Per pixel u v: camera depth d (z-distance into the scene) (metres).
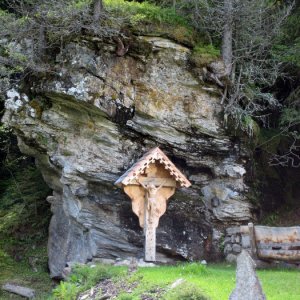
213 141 13.77
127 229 13.28
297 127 16.19
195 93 13.68
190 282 9.12
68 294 10.59
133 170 12.05
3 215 18.86
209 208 13.96
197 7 14.03
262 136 15.72
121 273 10.76
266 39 14.28
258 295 6.45
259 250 11.86
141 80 13.41
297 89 15.66
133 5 13.67
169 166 12.24
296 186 16.06
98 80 13.02
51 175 15.34
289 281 10.05
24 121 13.73
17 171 20.50
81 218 13.53
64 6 12.93
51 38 13.42
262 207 14.85
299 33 15.64
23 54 13.37
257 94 14.23
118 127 13.29
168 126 13.51
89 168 13.38
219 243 13.79
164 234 13.28
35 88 13.56
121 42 13.07
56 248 15.41
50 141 13.90
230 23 13.94
